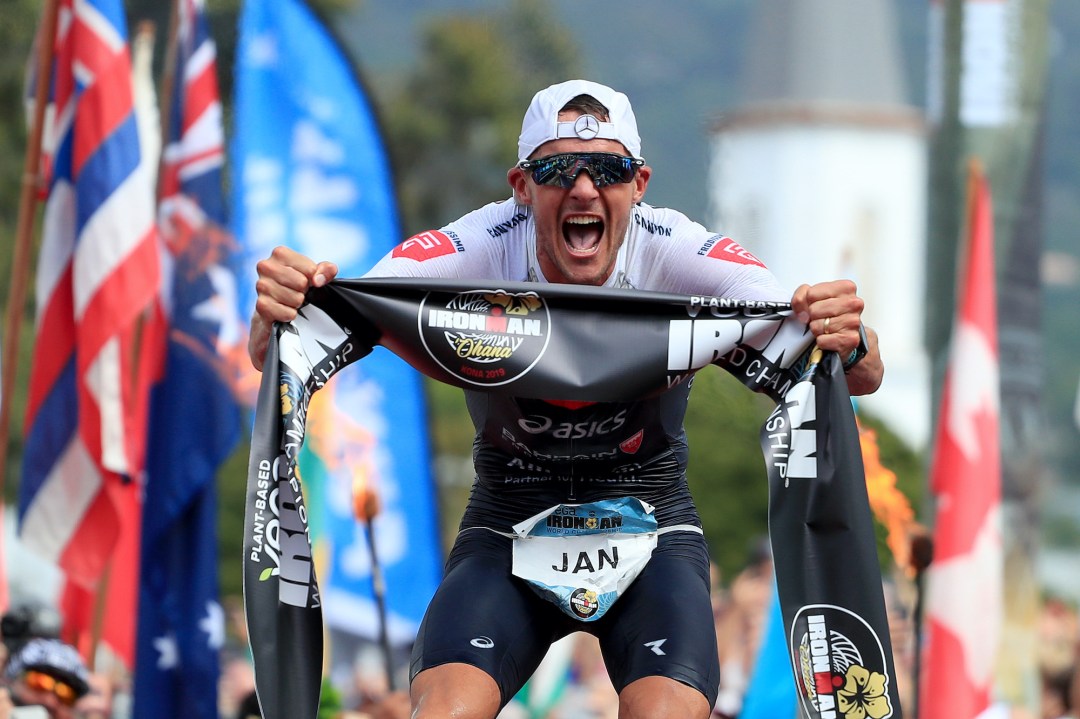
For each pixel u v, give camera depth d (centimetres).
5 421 2066
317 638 1052
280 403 1070
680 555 1158
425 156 10056
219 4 4106
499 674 1069
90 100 2038
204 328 2119
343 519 2375
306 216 2442
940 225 2973
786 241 8850
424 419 2412
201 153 2172
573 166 1094
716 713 2306
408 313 1110
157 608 2056
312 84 2445
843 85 9081
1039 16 2673
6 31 7138
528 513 1167
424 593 2400
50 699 1800
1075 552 13275
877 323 9175
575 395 1110
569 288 1106
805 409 1085
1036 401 2455
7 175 7212
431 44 10194
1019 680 2338
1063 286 18950
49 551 2034
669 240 1146
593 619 1132
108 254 2017
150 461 2091
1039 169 2638
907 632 2148
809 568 1072
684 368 1112
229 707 2572
